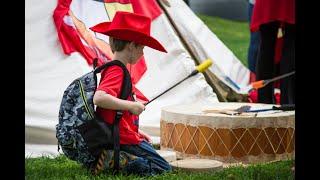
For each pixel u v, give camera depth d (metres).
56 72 11.19
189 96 12.56
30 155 10.13
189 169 8.64
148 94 12.32
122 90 8.33
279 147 9.75
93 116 8.19
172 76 12.68
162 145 10.41
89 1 12.35
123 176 8.24
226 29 34.22
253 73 16.28
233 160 9.49
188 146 9.80
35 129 10.50
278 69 14.26
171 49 12.88
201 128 9.62
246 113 9.91
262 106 10.73
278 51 14.10
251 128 9.51
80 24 11.90
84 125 8.17
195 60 14.41
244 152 9.51
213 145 9.54
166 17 14.26
